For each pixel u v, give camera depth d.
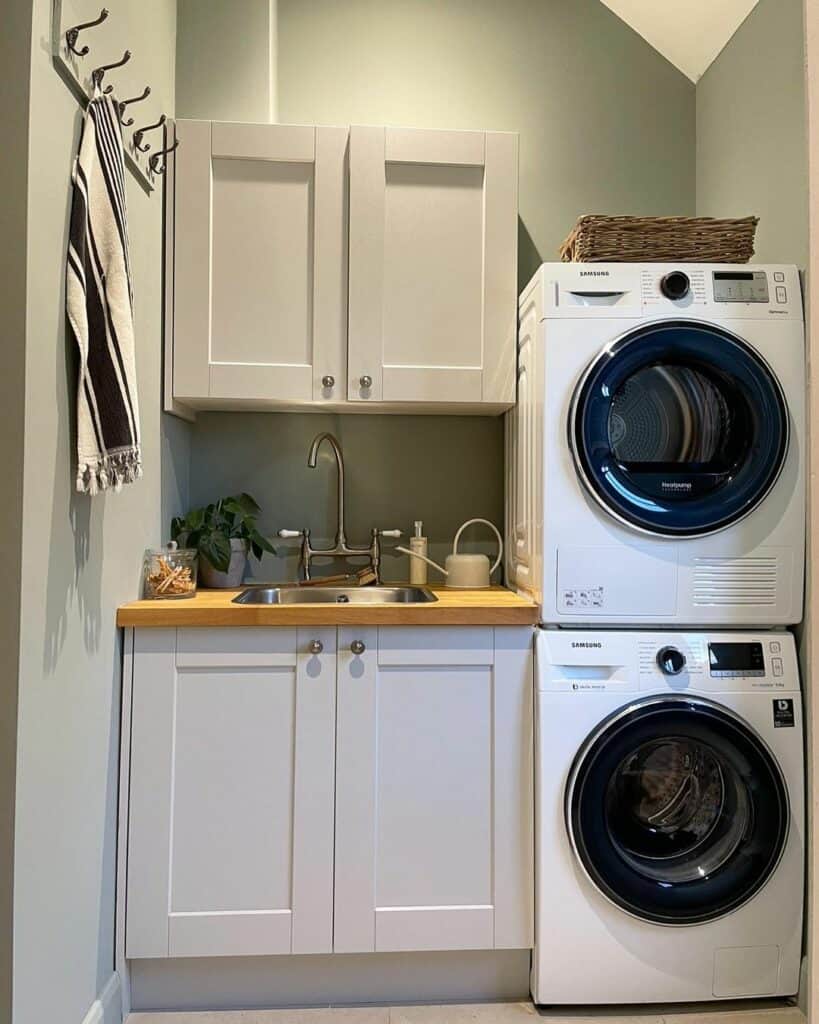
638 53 2.38
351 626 1.67
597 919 1.66
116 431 1.37
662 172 2.38
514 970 1.74
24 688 1.18
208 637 1.65
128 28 1.63
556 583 1.69
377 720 1.68
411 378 1.98
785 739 1.68
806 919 1.69
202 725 1.65
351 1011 1.69
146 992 1.68
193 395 1.93
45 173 1.22
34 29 1.18
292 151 1.95
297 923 1.66
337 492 2.28
